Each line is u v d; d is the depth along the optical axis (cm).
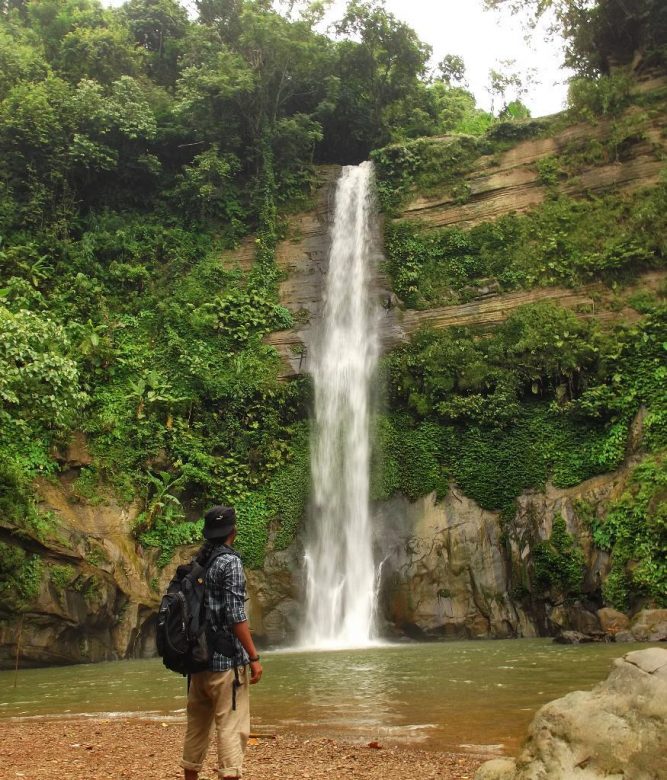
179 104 3678
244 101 3775
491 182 3400
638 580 2102
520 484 2597
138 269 3319
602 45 3475
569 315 2823
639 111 3241
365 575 2650
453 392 2841
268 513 2784
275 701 1100
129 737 865
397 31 3950
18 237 3241
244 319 3272
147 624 2409
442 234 3325
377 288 3278
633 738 482
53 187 3419
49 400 2041
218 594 521
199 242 3531
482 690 1102
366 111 4106
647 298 2814
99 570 2266
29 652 2033
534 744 516
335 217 3603
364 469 2833
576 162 3272
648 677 505
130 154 3622
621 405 2555
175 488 2720
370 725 877
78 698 1273
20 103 3388
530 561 2400
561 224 3150
